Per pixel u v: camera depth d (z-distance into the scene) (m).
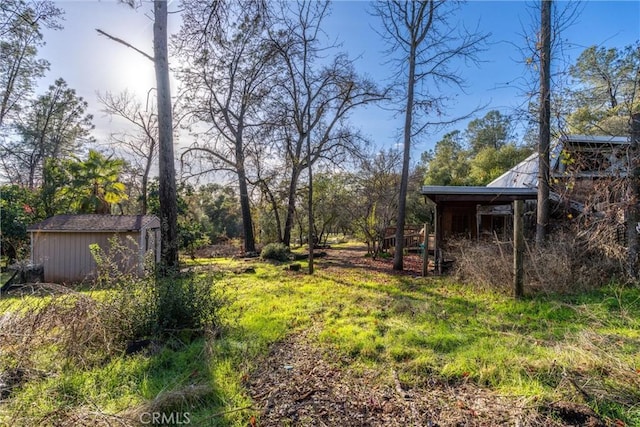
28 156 22.66
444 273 8.25
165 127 8.58
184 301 3.79
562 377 2.58
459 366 2.88
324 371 2.93
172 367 3.00
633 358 2.85
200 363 3.06
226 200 22.20
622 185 4.85
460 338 3.55
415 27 9.02
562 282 5.19
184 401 2.37
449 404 2.37
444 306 4.95
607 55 8.77
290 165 13.65
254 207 19.92
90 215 9.82
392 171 16.08
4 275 9.51
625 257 5.05
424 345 3.43
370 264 10.99
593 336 3.34
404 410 2.31
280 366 3.04
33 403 2.31
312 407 2.37
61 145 24.59
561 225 6.49
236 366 3.03
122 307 3.56
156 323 3.51
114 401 2.43
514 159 21.56
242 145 15.80
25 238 11.03
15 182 21.33
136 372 2.87
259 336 3.74
